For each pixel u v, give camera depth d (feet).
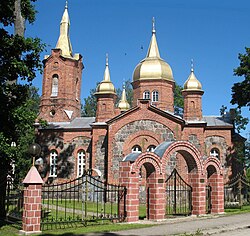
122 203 61.21
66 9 155.63
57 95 144.25
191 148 70.44
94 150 122.31
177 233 49.62
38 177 49.96
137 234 48.37
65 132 136.56
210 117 144.36
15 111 57.21
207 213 74.33
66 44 151.23
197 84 127.03
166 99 138.51
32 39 60.03
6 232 49.57
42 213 66.08
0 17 59.98
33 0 70.95
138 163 62.44
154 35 148.25
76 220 56.18
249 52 118.62
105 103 127.65
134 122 114.62
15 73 57.62
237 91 119.34
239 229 54.95
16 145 63.31
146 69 139.64
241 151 130.62
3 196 63.36
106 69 132.36
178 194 102.68
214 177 76.23
